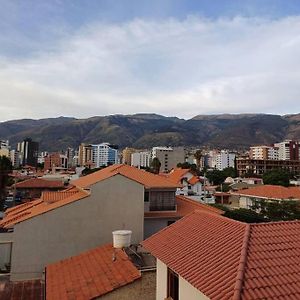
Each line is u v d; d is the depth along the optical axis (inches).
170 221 1141.1
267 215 2010.3
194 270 450.9
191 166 6023.6
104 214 992.9
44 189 2588.6
